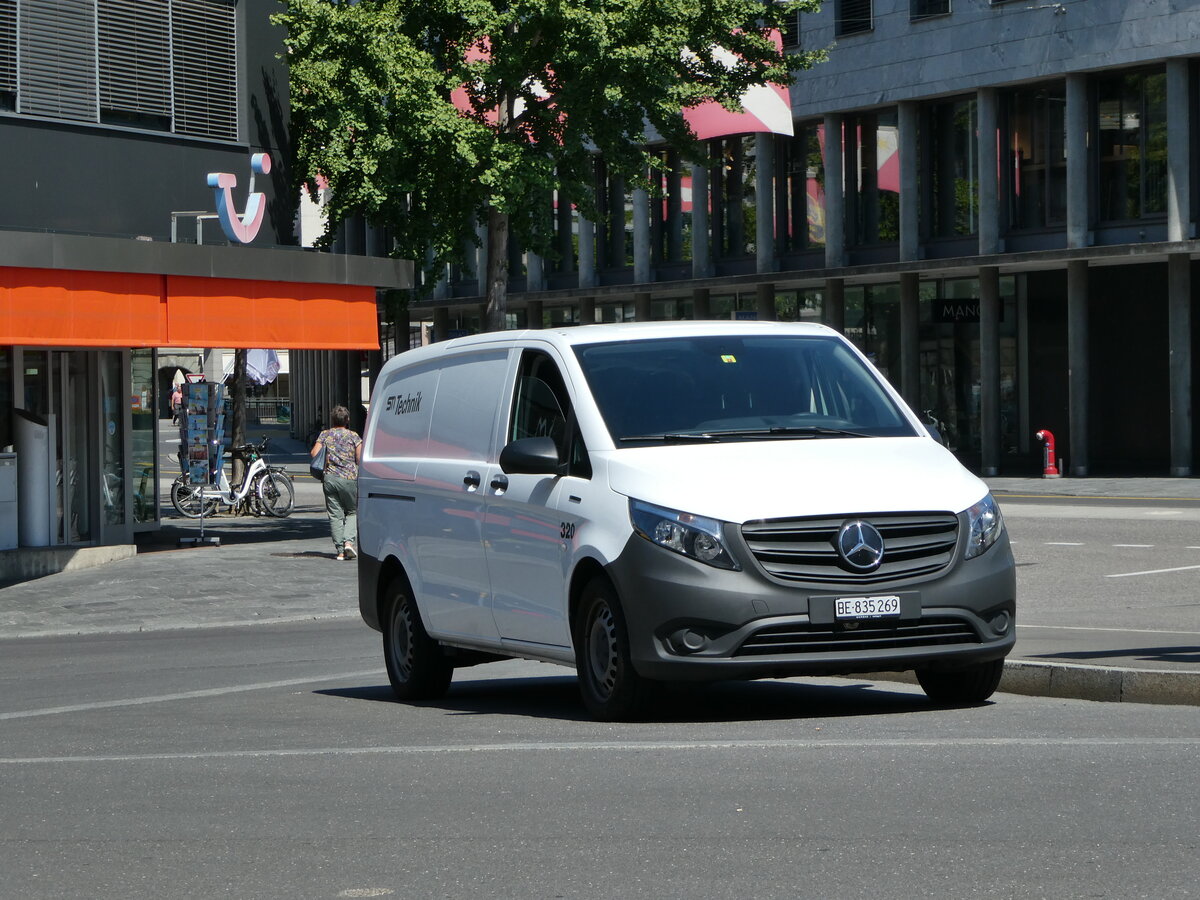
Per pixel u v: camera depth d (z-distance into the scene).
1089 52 57.59
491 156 41.94
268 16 40.12
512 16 41.47
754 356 15.05
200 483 43.66
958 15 61.50
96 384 37.06
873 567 13.15
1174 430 57.12
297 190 43.72
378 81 41.28
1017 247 61.19
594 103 42.31
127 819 10.55
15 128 34.78
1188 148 55.94
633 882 8.26
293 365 104.25
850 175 66.88
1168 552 31.84
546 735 13.33
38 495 35.41
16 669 21.92
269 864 9.03
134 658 22.75
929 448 14.26
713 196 72.44
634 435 14.19
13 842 9.97
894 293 67.62
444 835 9.55
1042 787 10.19
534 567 14.69
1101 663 15.46
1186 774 10.48
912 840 8.89
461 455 16.27
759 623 12.95
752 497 13.21
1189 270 56.72
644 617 13.23
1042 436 58.81
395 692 17.44
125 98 36.91
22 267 31.72
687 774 11.11
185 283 34.62
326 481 35.28
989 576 13.52
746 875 8.30
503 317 44.97
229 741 14.12
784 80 45.91
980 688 14.45
